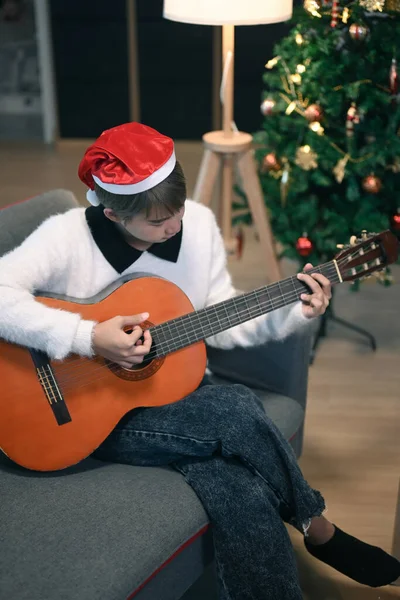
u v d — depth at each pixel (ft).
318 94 7.47
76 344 4.67
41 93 16.11
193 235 5.31
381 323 9.35
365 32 6.89
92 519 4.39
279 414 5.47
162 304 5.03
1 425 4.74
